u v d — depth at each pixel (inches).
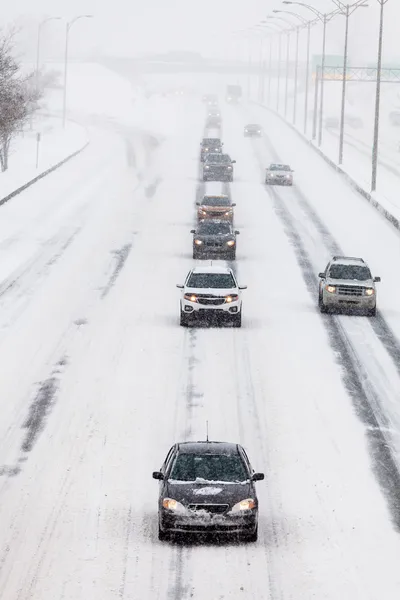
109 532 2003.0
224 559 1877.5
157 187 7657.5
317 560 1884.8
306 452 2480.3
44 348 3339.1
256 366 3191.4
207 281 3713.1
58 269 4626.0
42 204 6486.2
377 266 4965.6
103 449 2474.2
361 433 2623.0
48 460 2397.9
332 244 5556.1
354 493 2233.0
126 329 3607.3
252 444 2527.1
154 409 2773.1
